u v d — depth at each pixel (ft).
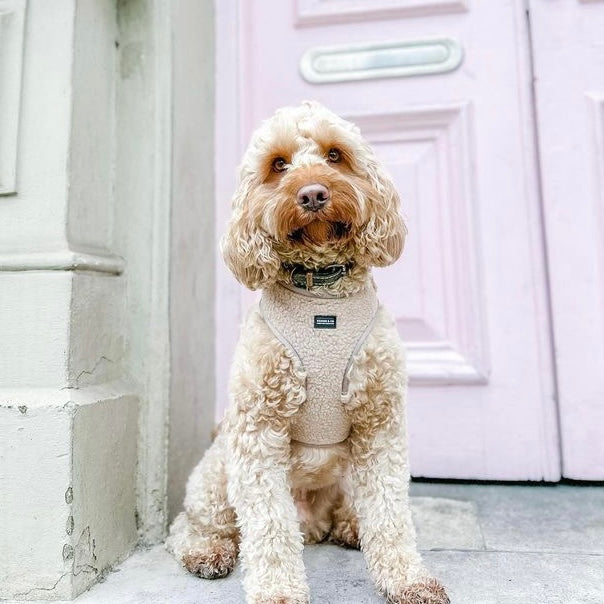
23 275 5.30
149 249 6.33
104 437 5.47
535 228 7.54
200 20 7.76
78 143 5.62
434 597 4.25
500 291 7.55
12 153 5.49
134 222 6.36
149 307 6.27
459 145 7.80
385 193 4.98
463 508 6.66
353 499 5.09
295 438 4.98
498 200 7.65
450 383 7.55
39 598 4.87
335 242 4.72
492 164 7.71
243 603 4.71
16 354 5.23
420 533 5.98
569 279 7.42
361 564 5.32
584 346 7.34
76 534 4.96
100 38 6.13
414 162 7.92
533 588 4.79
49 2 5.65
